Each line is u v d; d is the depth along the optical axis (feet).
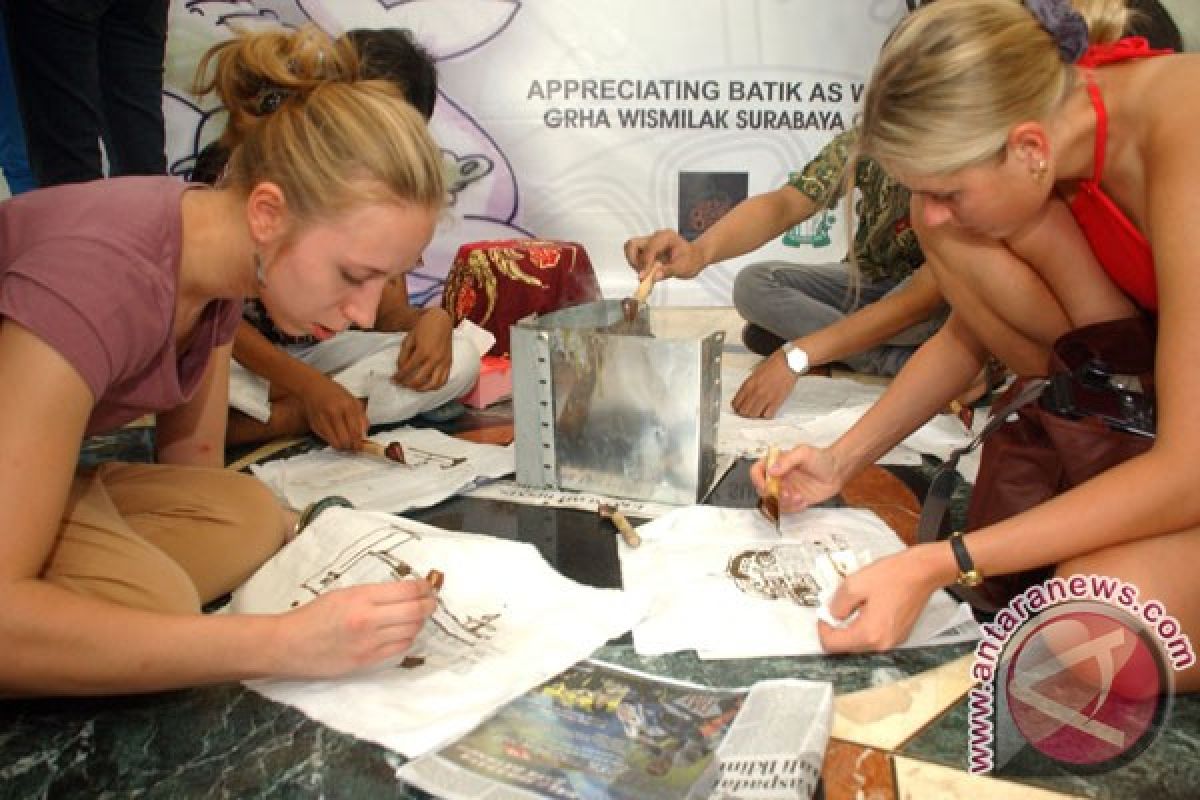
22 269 2.87
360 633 3.00
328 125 3.06
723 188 9.89
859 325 6.26
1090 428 3.48
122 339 2.97
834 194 7.02
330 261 3.17
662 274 6.06
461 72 9.54
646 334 5.63
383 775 2.99
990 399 6.64
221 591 4.05
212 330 3.70
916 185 3.45
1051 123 3.35
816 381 7.25
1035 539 3.25
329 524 4.27
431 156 3.22
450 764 2.90
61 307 2.83
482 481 5.28
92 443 6.32
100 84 7.50
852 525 4.56
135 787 2.96
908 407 4.67
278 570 4.05
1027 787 2.94
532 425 5.08
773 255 9.92
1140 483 3.12
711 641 3.66
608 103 9.66
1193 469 3.04
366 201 3.07
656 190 9.89
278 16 9.24
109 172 8.69
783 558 4.24
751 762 2.79
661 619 3.78
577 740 3.01
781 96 9.64
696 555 4.28
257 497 4.28
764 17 9.42
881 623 3.34
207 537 4.00
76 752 3.13
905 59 3.29
